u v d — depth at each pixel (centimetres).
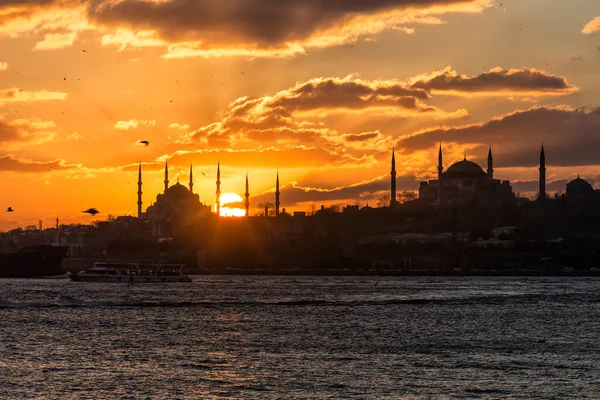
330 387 13975
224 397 13312
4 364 15538
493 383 14425
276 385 14075
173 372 15050
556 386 14262
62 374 14725
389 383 14312
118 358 16388
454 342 19188
